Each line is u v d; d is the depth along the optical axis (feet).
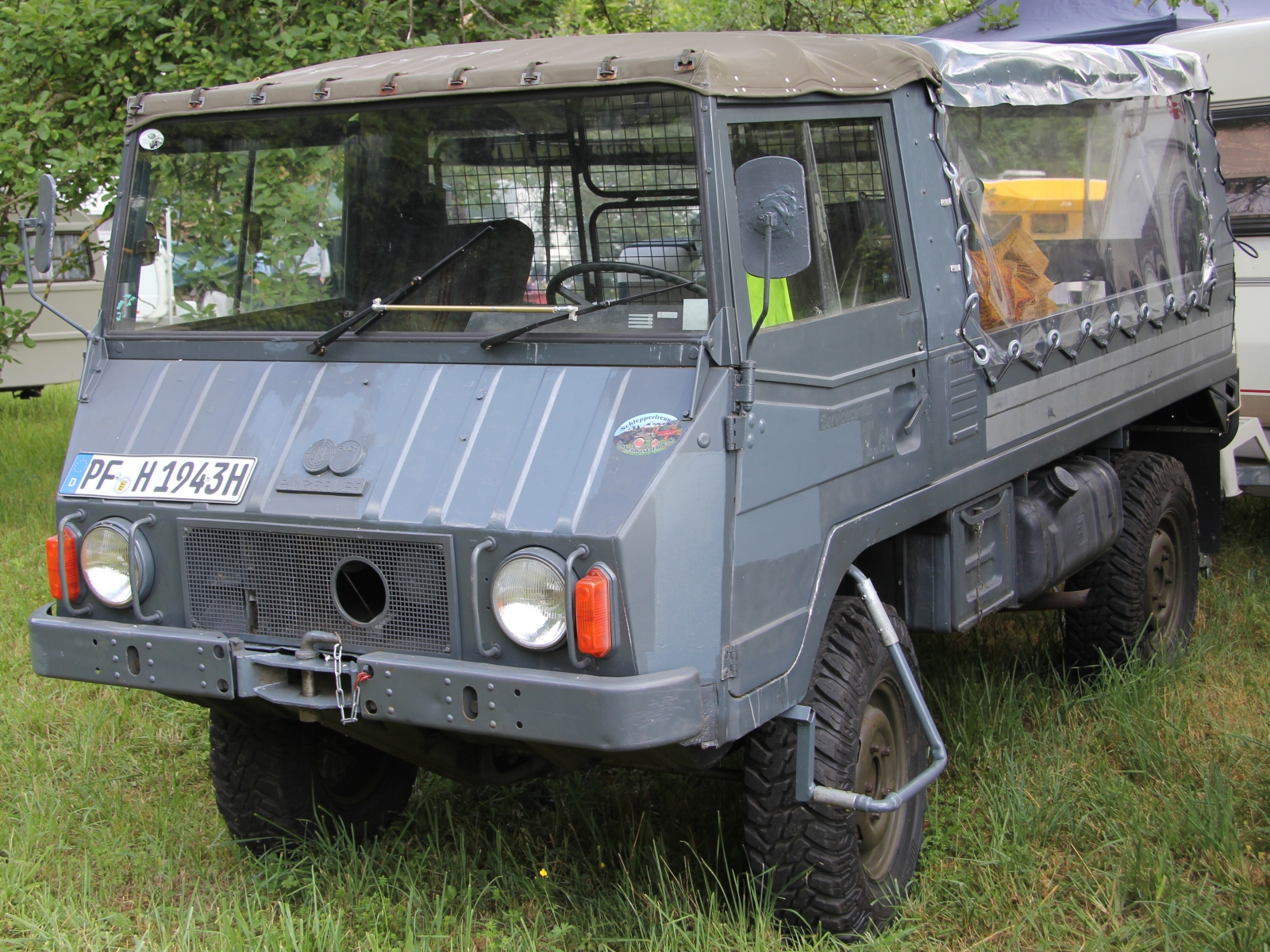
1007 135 15.60
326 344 12.03
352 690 10.82
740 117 11.10
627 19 29.81
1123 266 18.15
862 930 12.12
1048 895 12.80
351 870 13.32
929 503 13.55
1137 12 28.63
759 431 10.88
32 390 45.29
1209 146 21.22
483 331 11.51
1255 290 24.16
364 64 13.33
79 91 26.71
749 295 10.93
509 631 10.26
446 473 10.81
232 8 25.13
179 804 14.98
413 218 12.09
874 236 12.98
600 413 10.65
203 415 12.12
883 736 12.99
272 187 12.59
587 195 11.28
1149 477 18.75
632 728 9.81
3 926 12.33
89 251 29.09
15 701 18.08
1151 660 18.25
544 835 14.37
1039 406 15.85
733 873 12.96
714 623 10.38
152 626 11.76
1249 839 13.71
